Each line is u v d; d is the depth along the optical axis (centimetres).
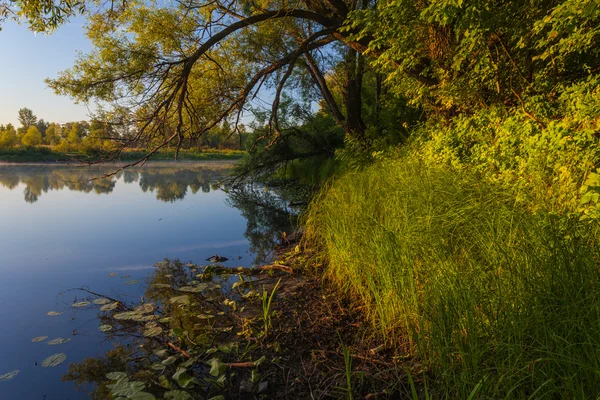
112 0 829
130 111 826
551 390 178
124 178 2653
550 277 230
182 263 593
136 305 431
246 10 1024
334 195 601
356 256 391
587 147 387
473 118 676
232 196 1505
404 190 466
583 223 282
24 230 870
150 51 845
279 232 812
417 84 854
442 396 217
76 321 390
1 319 397
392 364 270
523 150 488
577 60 620
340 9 905
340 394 246
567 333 201
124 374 287
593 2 362
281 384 267
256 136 1658
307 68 1455
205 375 284
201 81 1016
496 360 211
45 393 268
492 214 338
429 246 325
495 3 551
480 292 254
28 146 5125
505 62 649
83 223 951
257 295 430
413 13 642
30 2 600
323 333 331
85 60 820
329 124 1811
